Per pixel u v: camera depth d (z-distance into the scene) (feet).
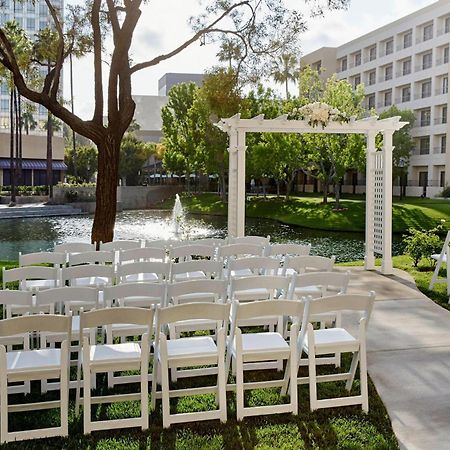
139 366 13.64
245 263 21.15
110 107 38.58
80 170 190.70
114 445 12.73
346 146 99.66
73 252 27.07
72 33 42.73
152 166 193.16
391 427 13.83
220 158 123.24
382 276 35.09
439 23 144.46
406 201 122.72
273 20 41.16
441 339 20.92
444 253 30.45
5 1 41.24
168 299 17.04
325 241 71.36
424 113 153.07
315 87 106.52
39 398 15.57
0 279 32.65
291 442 12.98
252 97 113.19
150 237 71.92
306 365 18.04
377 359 18.71
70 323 12.91
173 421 13.51
